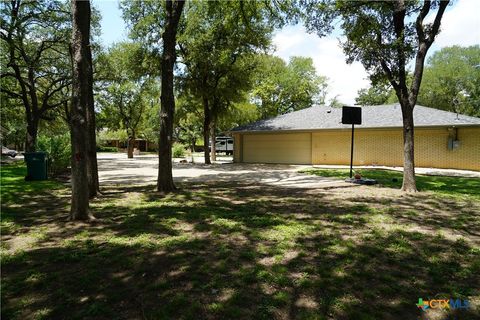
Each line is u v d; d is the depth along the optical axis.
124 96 33.25
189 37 20.52
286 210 7.20
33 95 22.72
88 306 2.96
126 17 21.19
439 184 11.82
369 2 10.21
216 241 4.89
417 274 3.75
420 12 9.61
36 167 12.55
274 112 40.72
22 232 5.36
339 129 20.61
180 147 33.44
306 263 4.03
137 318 2.75
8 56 23.19
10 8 20.27
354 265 3.97
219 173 16.39
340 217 6.47
